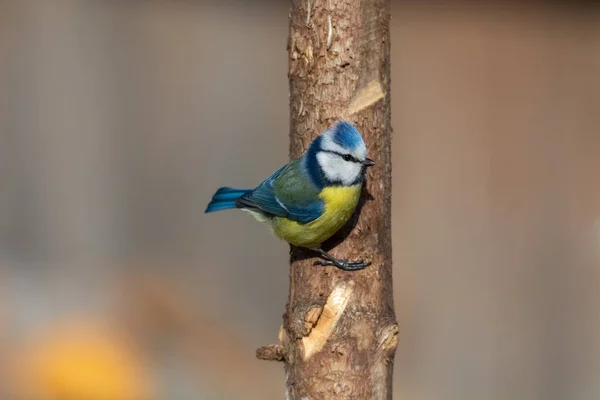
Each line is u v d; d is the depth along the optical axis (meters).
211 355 13.93
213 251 15.46
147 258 15.64
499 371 13.16
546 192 13.30
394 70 13.79
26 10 15.82
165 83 15.83
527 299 13.20
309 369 6.53
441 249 13.45
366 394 6.53
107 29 15.93
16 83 15.93
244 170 15.66
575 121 13.39
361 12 6.83
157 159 15.83
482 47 13.70
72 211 15.99
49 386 12.81
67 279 15.22
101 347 13.59
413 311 13.37
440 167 13.57
